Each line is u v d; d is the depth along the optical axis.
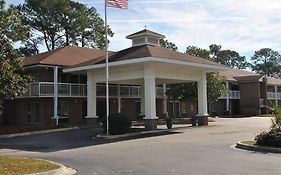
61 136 26.92
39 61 34.59
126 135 25.55
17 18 16.47
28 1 58.69
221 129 28.12
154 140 22.11
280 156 14.12
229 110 59.50
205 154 15.01
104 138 24.64
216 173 10.82
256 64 114.69
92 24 63.94
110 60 29.27
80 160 15.09
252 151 15.77
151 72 28.28
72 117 37.31
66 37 62.50
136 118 43.09
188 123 38.06
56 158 16.19
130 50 30.94
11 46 15.53
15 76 15.10
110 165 13.27
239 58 111.38
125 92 40.66
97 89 37.78
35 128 32.09
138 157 15.00
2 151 20.12
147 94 28.27
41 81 36.22
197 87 36.88
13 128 33.03
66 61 36.56
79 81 38.28
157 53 28.20
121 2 25.77
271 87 67.69
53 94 34.78
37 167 12.85
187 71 32.25
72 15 60.50
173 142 20.39
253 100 59.88
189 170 11.49
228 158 13.71
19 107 39.06
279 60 113.62
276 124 18.00
